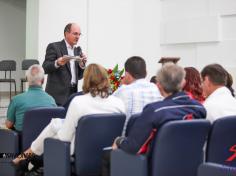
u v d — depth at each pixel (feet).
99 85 9.16
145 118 7.54
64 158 8.95
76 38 14.90
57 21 24.03
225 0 23.82
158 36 26.55
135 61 10.19
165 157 7.52
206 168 6.72
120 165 8.00
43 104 11.25
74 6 24.62
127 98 9.93
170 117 7.54
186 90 10.05
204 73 9.35
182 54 25.72
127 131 8.95
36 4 23.80
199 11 24.93
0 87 35.81
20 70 36.60
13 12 36.40
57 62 14.08
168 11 26.20
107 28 26.11
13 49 36.40
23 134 10.50
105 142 9.03
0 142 11.14
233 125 8.15
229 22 23.85
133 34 27.43
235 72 23.32
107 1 26.05
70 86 14.85
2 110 26.48
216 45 24.26
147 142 7.55
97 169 9.10
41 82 11.50
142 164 7.52
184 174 7.86
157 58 26.63
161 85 7.94
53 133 9.66
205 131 7.90
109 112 9.28
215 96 9.16
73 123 9.03
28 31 24.31
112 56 26.37
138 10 27.27
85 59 14.64
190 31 25.13
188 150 7.79
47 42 23.72
